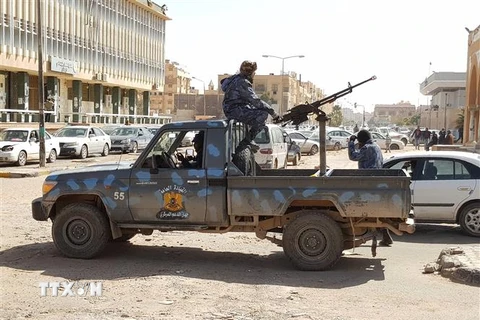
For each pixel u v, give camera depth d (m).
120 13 55.56
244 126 9.15
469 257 8.52
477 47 41.22
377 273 8.26
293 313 6.23
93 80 50.31
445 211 11.29
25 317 5.98
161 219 8.64
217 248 9.96
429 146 42.91
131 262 8.71
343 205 8.14
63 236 8.84
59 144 29.66
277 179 8.27
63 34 44.75
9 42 37.31
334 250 8.24
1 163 25.00
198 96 112.69
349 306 6.57
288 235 8.34
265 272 8.25
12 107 40.62
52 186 8.90
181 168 8.62
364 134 10.25
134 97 61.84
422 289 7.36
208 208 8.45
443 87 84.88
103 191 8.71
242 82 8.71
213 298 6.77
